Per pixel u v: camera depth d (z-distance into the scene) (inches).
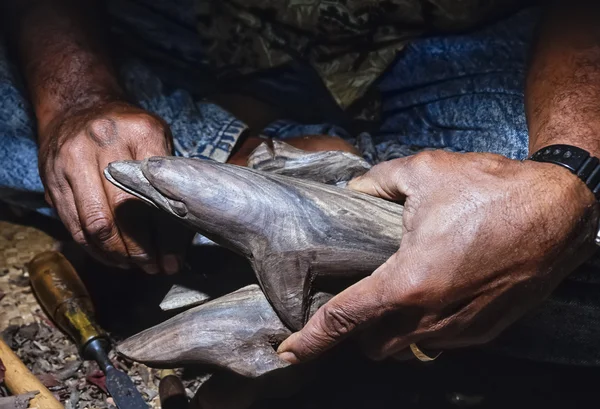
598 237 21.5
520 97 29.3
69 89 28.0
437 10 29.6
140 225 23.2
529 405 26.8
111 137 24.1
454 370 27.8
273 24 30.3
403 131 31.1
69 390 25.8
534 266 20.4
